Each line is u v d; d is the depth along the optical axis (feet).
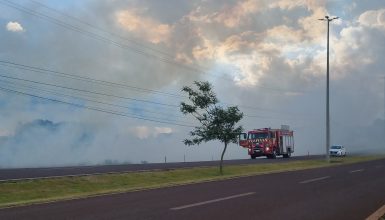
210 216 39.14
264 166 126.41
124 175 87.97
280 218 38.68
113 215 39.63
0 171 95.40
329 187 66.49
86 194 57.06
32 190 67.56
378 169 112.37
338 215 40.81
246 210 42.78
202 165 129.49
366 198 53.57
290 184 70.54
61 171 95.55
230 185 68.69
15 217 38.65
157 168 110.63
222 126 108.99
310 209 44.16
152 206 45.16
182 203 47.39
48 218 38.09
